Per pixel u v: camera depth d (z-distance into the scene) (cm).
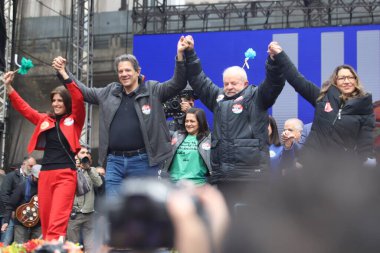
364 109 385
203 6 1466
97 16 1504
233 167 450
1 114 1479
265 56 1323
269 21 1423
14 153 1468
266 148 461
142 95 483
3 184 839
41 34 1530
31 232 765
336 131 385
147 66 1370
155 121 482
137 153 478
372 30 1293
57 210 501
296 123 593
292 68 438
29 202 759
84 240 730
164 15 1431
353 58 1299
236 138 453
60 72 505
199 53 1346
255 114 457
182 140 541
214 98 480
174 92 486
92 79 1445
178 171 534
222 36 1338
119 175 482
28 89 1513
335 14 1412
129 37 1485
